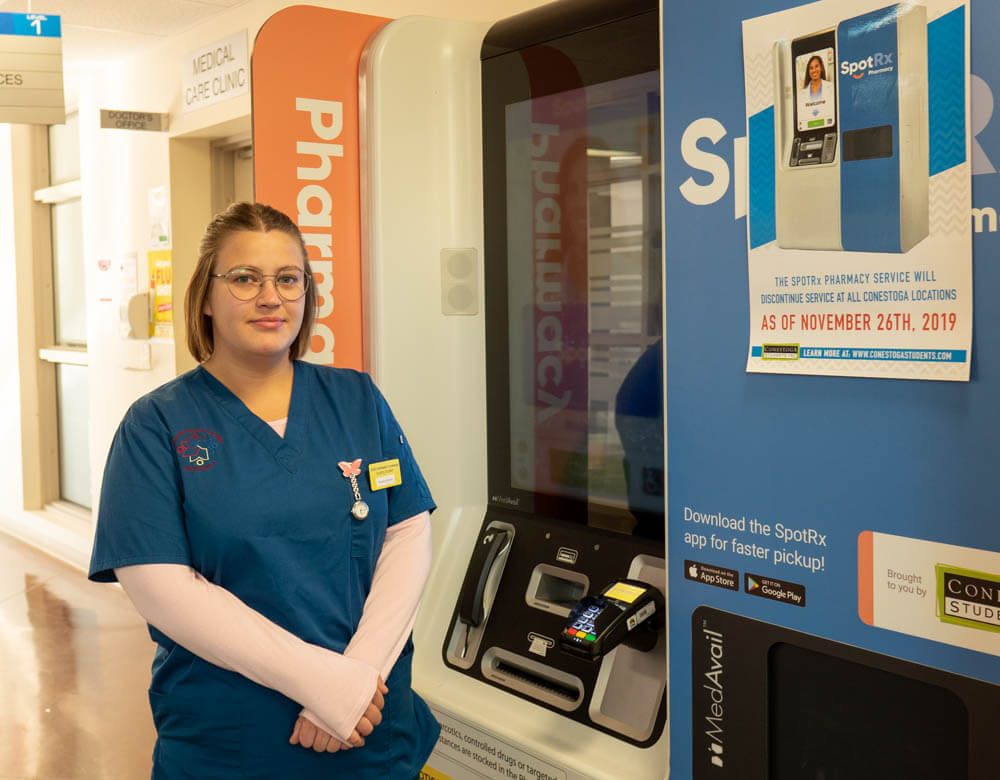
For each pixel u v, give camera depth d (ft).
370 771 5.06
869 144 3.96
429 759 6.56
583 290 6.50
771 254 4.36
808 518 4.31
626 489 6.25
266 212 5.05
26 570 18.61
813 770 4.44
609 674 5.91
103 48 15.93
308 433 5.05
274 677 4.56
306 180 6.75
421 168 6.98
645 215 6.07
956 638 3.83
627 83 6.10
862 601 4.13
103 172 17.72
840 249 4.10
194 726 4.81
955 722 3.95
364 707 4.70
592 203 6.39
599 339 6.41
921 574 3.92
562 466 6.69
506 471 7.13
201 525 4.69
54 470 21.74
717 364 4.64
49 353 20.68
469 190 7.14
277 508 4.79
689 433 4.80
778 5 4.25
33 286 21.31
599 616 5.49
